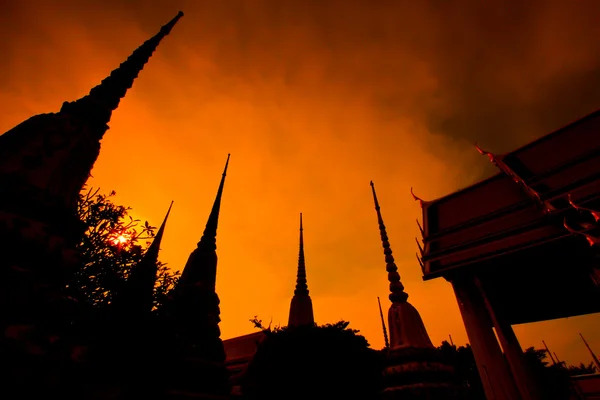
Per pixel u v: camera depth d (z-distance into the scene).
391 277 9.23
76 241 3.35
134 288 6.98
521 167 12.77
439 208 15.06
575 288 12.71
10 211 2.84
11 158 3.12
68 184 3.43
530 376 9.02
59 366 2.68
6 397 2.31
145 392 5.19
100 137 4.12
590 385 24.19
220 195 9.72
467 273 10.99
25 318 2.58
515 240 10.19
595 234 7.98
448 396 6.44
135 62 5.18
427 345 7.68
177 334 6.41
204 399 5.79
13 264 2.69
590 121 12.23
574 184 9.73
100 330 5.61
